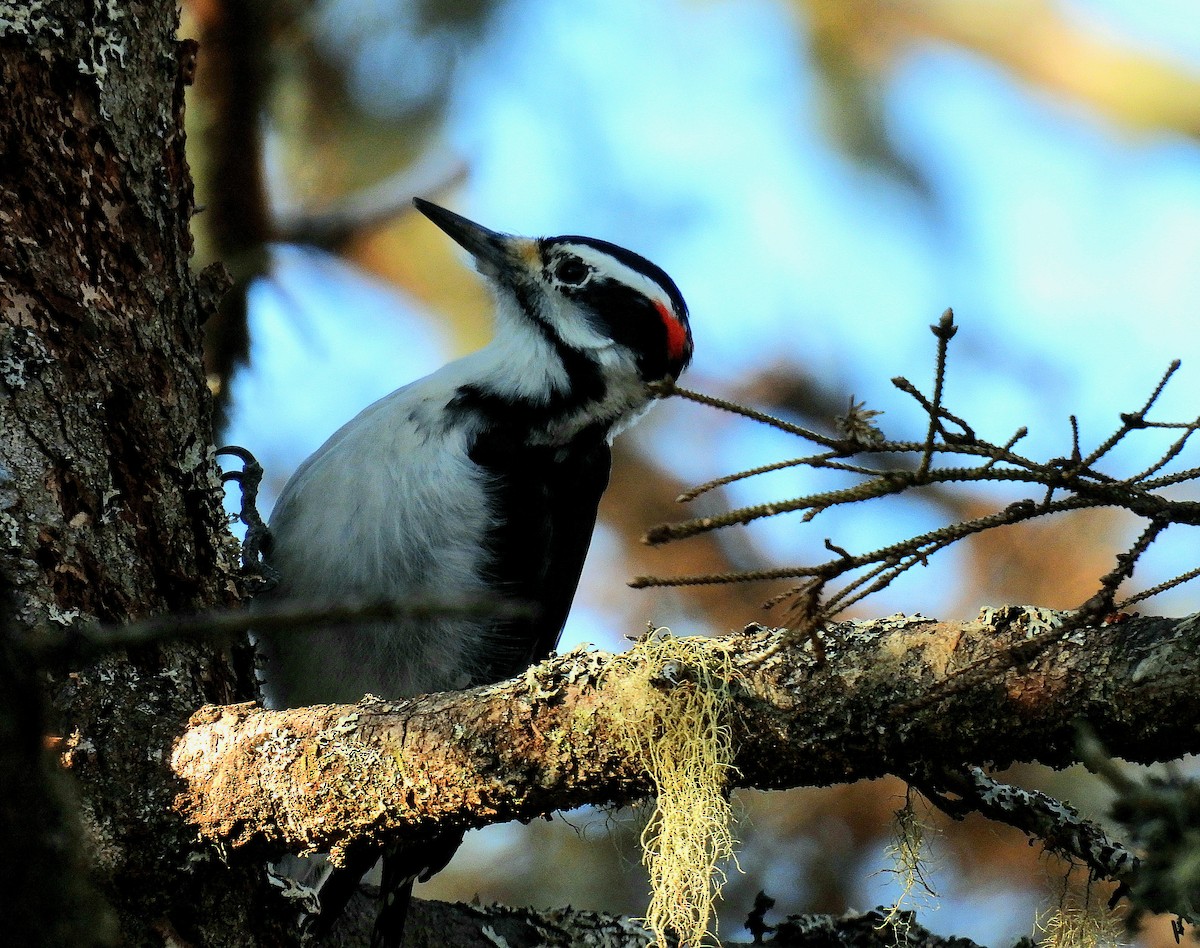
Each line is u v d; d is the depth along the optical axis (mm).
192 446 7562
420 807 6172
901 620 5926
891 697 5707
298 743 6254
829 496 5195
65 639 4281
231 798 6258
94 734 6344
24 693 4176
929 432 5223
